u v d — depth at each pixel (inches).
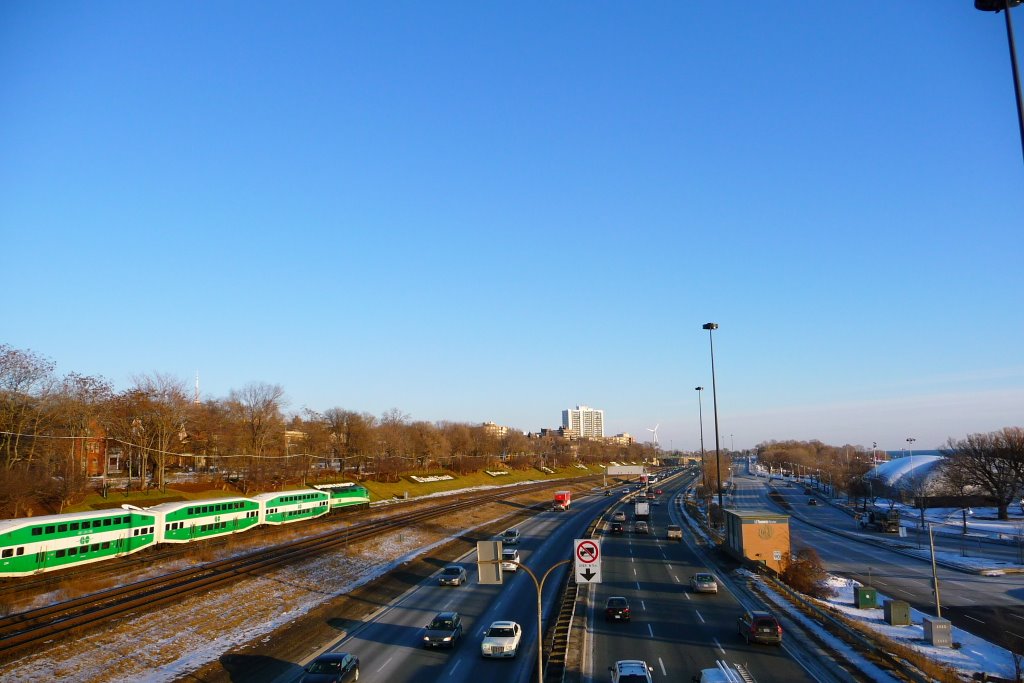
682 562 2765.7
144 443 3865.7
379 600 2097.7
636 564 2723.9
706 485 7062.0
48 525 2143.2
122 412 3838.6
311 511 3661.4
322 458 5556.1
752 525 2571.4
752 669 1339.8
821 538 3924.7
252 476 4279.0
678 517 4702.3
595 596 2096.5
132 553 2460.6
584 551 1177.4
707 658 1422.2
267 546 2859.3
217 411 4756.4
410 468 6599.4
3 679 1255.5
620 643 1552.7
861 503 6210.6
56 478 3127.5
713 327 3565.5
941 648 1700.3
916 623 1956.2
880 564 3024.1
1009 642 1769.2
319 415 5713.6
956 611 2144.4
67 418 3442.4
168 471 4847.4
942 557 3164.4
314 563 2532.0
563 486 7716.5
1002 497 4692.4
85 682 1295.5
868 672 1315.2
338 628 1765.5
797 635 1609.3
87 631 1525.6
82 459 3558.1
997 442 4746.6
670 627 1697.8
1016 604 2237.9
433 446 6830.7
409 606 2017.7
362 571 2546.8
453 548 3117.6
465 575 2470.5
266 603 1975.9
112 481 4010.8
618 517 4143.7
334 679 1212.5
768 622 1523.1
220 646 1567.4
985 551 3344.0
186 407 4234.7
